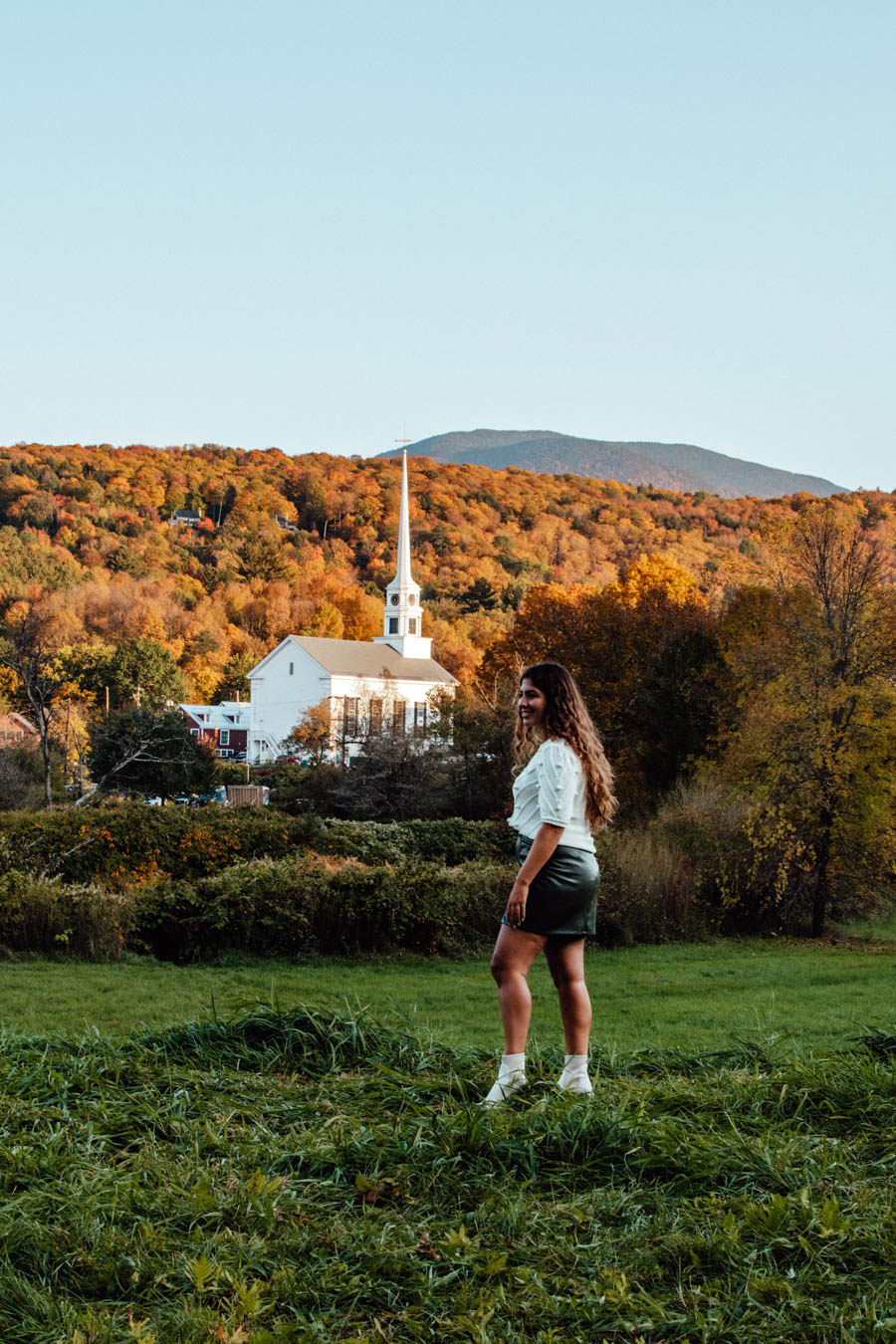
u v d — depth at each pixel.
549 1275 3.19
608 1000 14.34
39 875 18.27
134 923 16.33
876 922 28.03
